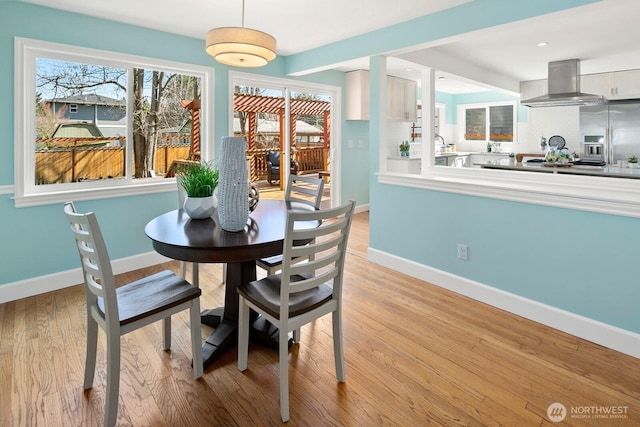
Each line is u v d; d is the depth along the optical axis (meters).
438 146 7.39
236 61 2.62
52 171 3.14
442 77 5.15
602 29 3.60
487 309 2.77
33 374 1.97
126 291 1.89
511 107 7.40
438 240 3.20
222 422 1.64
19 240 2.94
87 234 1.56
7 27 2.77
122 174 3.54
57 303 2.85
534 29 3.57
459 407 1.74
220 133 4.11
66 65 3.14
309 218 1.63
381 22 3.36
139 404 1.75
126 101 3.50
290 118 5.04
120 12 3.08
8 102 2.81
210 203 2.38
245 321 1.98
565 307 2.43
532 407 1.73
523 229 2.61
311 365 2.08
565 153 5.04
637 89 5.52
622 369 2.02
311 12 3.11
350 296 2.99
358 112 5.60
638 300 2.12
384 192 3.66
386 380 1.94
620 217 2.15
